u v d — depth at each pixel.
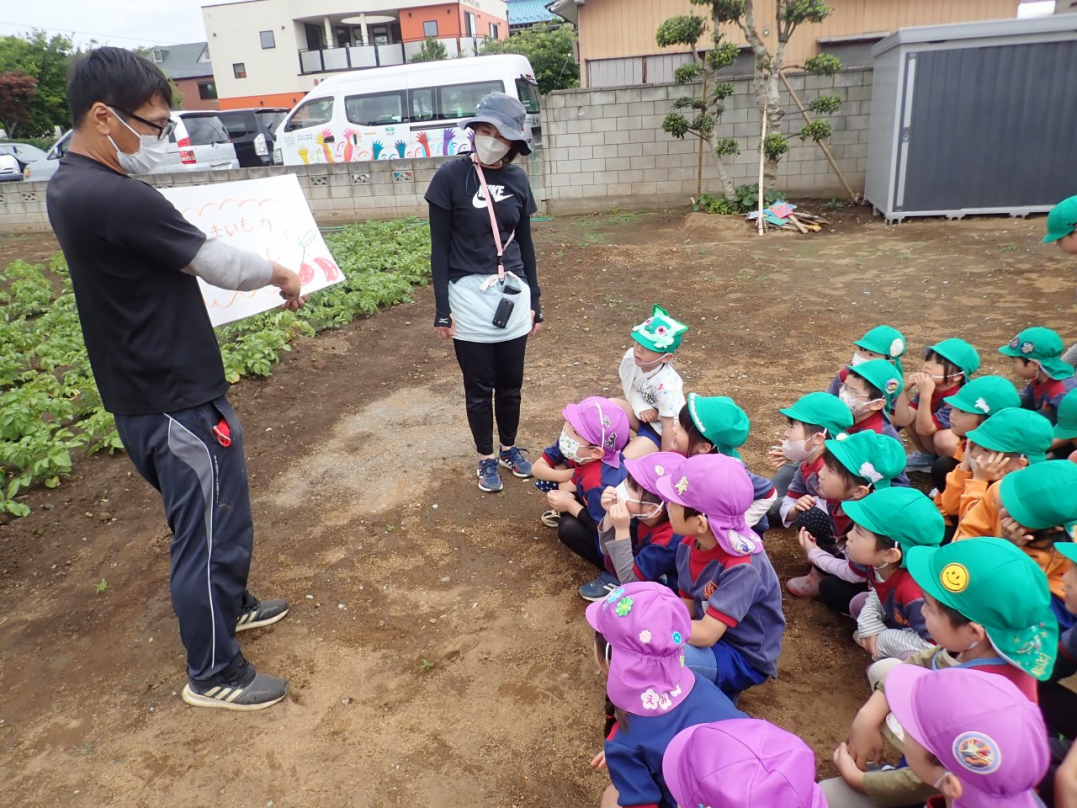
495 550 3.87
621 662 1.99
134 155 2.45
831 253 9.72
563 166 13.69
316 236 4.29
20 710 2.89
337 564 3.78
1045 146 10.32
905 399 4.51
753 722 1.68
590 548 3.52
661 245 10.79
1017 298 7.38
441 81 13.95
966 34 9.96
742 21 15.32
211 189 3.94
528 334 4.41
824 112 12.09
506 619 3.34
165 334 2.49
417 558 3.82
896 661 2.41
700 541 2.60
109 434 4.98
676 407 3.65
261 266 2.61
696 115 12.96
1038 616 1.88
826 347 6.60
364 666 3.07
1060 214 3.81
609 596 2.09
